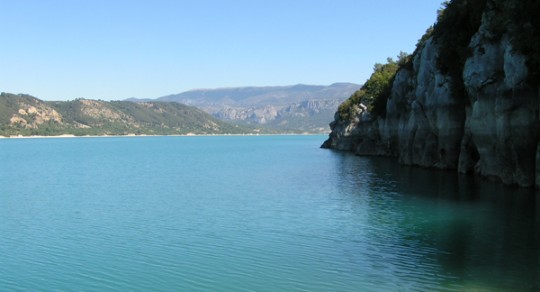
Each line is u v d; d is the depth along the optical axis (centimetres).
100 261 2670
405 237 3025
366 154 11444
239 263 2575
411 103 8162
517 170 4641
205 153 14350
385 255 2655
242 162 10075
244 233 3222
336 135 15262
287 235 3144
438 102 6600
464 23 6288
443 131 6588
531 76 4306
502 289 2116
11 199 4944
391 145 10175
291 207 4156
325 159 10300
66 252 2856
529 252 2630
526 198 4125
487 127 5088
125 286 2289
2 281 2383
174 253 2784
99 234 3288
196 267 2530
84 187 5956
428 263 2495
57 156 13150
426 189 4938
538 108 4341
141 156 12988
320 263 2545
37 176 7475
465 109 6216
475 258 2548
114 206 4422
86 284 2328
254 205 4309
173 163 10112
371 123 11706
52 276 2445
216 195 5000
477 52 5141
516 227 3184
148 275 2427
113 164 10025
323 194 4862
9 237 3231
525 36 4278
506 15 4575
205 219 3719
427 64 7244
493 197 4259
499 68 4853
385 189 5053
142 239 3128
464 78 5412
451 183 5288
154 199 4809
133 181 6562
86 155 13650
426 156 7256
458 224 3322
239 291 2197
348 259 2600
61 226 3562
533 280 2216
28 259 2730
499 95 4647
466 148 6078
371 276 2330
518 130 4497
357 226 3350
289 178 6481
